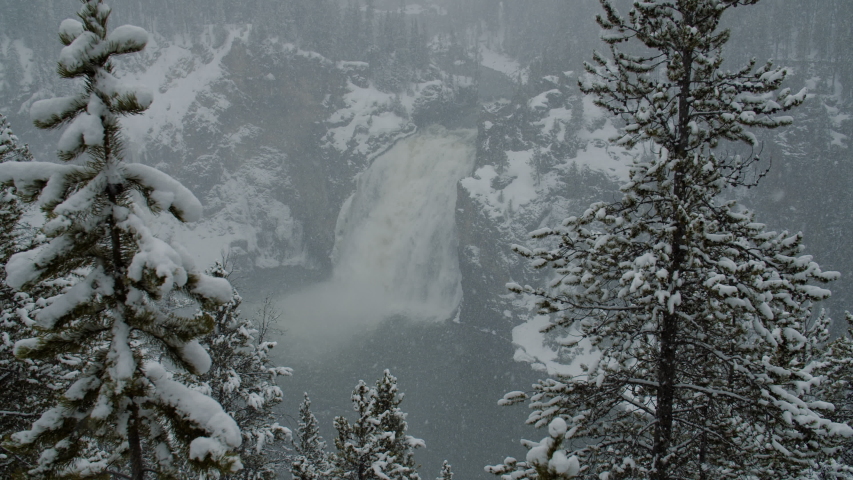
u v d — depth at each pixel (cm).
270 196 9994
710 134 973
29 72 11131
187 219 507
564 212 6806
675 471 951
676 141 972
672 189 983
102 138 469
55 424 466
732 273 819
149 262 451
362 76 10712
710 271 889
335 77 10400
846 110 8169
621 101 1014
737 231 937
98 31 474
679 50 965
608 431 995
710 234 847
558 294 1011
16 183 466
